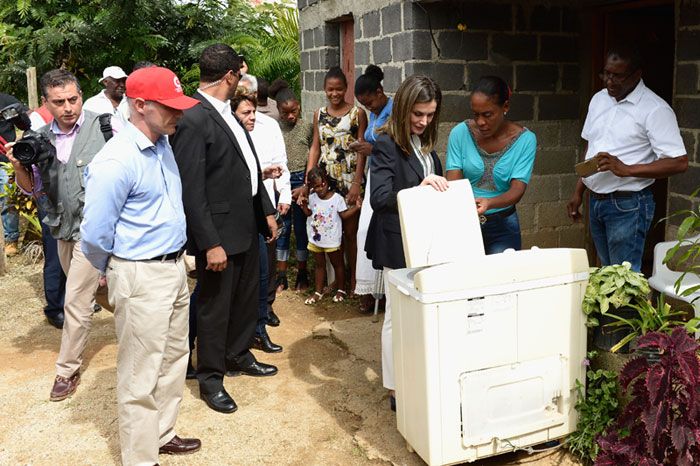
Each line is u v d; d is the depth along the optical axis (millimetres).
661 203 6418
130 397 3189
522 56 5617
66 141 4277
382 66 5855
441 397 3055
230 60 3838
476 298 3037
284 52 10086
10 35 10336
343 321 5270
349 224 5895
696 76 4531
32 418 3957
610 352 3301
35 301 6074
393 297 3256
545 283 3158
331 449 3582
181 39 10633
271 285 5379
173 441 3557
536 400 3236
